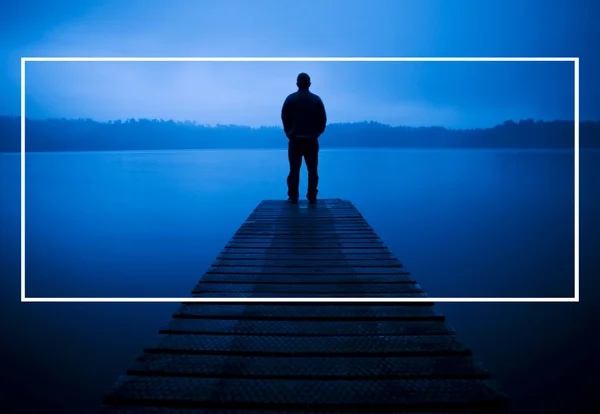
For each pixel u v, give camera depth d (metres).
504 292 13.00
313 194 7.49
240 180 43.09
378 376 1.68
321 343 1.97
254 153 109.31
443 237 21.50
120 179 47.78
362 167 64.69
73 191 40.50
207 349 1.90
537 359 8.52
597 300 11.87
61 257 18.30
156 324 10.52
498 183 41.97
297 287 2.84
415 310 2.39
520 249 18.36
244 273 3.21
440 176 49.72
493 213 27.27
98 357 8.55
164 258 18.17
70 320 10.75
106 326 10.41
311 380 1.66
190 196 35.56
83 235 23.58
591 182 41.28
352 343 1.97
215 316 2.31
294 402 1.50
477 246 19.30
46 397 7.33
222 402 1.50
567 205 29.69
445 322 2.25
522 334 9.84
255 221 5.64
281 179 42.75
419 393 1.56
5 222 27.03
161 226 25.86
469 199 32.91
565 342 9.24
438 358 1.84
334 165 68.44
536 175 48.78
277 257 3.73
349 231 4.93
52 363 8.41
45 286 13.79
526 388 7.56
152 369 1.73
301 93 7.05
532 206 29.45
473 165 67.31
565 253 17.39
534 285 13.52
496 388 1.59
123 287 13.89
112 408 1.49
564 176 46.91
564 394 7.39
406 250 19.22
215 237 22.70
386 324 2.21
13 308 11.59
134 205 33.88
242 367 1.75
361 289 2.79
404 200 32.66
